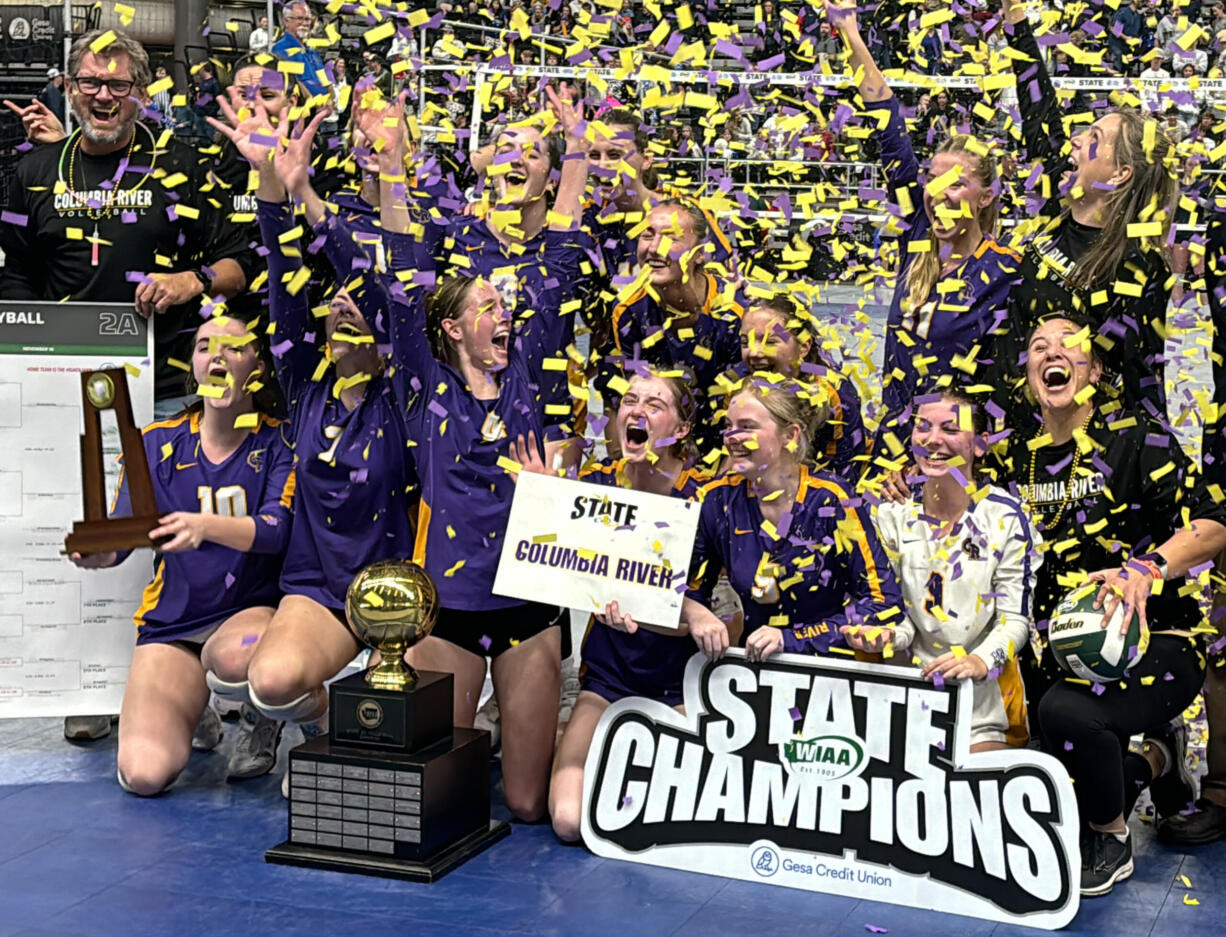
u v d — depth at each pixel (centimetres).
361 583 286
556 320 342
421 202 371
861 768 279
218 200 397
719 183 418
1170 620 289
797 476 296
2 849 292
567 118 355
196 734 361
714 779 289
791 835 281
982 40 425
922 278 342
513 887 275
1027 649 312
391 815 281
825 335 387
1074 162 319
